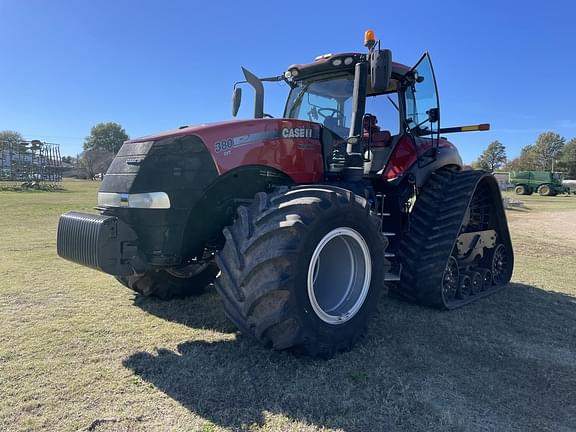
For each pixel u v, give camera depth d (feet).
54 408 8.29
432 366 10.61
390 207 15.38
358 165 13.05
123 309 14.08
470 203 16.43
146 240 11.25
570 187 150.51
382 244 11.73
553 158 296.92
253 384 9.32
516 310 15.56
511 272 19.30
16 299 14.99
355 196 11.18
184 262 11.71
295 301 9.62
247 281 9.64
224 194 11.96
